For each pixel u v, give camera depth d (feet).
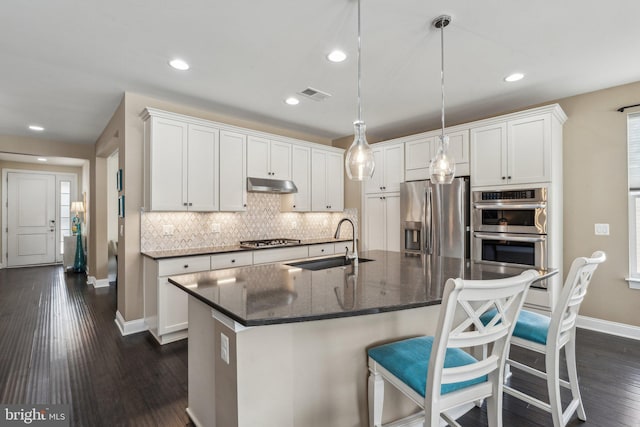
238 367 4.38
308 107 12.32
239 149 12.64
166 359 8.86
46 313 12.92
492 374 4.55
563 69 9.14
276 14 6.57
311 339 4.99
